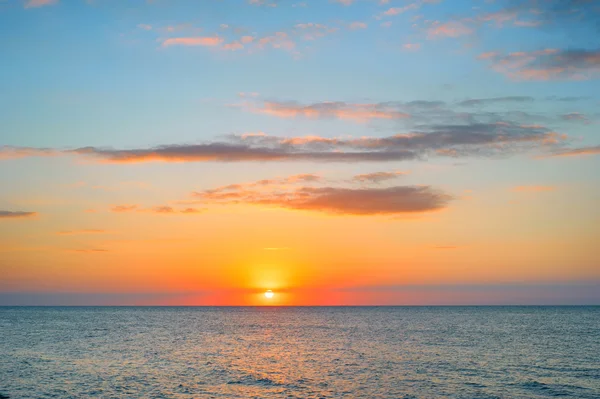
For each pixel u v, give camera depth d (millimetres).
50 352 79000
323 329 137125
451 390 49656
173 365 65500
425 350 82062
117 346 88688
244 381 54219
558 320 186125
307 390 49688
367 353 78562
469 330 129000
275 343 95562
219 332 125688
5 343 93000
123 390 49188
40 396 46500
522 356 73938
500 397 46719
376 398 46344
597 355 75000
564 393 48312
